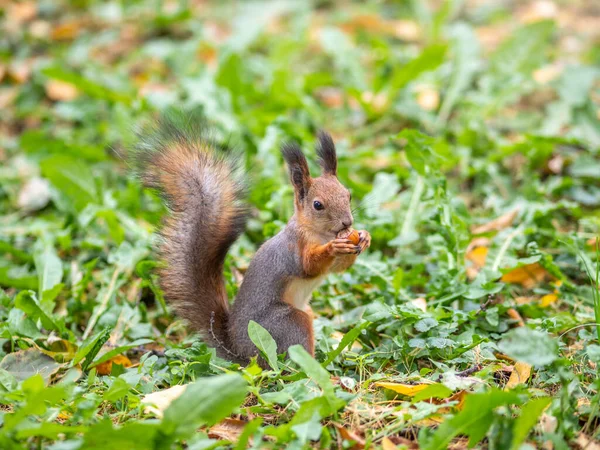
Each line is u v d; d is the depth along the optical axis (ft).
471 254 36.55
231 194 31.01
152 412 24.97
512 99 49.65
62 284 32.91
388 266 35.42
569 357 28.43
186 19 66.28
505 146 43.78
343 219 29.50
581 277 35.70
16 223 44.01
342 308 33.91
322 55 63.41
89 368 29.53
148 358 28.99
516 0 73.00
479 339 28.55
